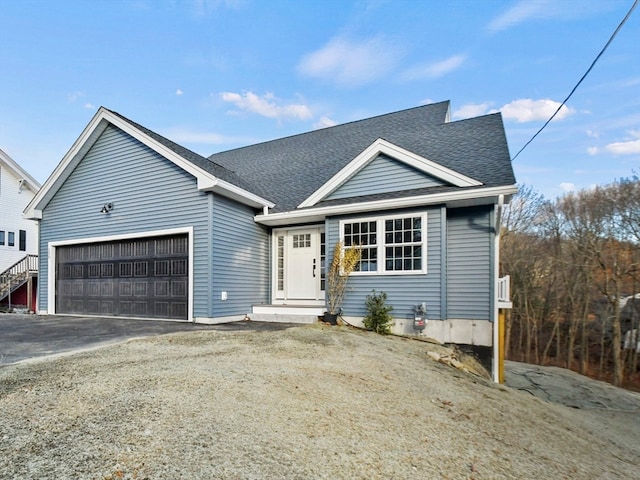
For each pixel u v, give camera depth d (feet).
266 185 41.01
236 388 12.43
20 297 63.10
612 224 54.95
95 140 36.52
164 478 7.33
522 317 62.69
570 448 13.55
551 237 64.28
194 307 30.30
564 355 58.13
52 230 39.50
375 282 29.48
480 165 29.99
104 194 35.99
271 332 24.12
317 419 10.86
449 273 28.02
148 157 33.40
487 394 17.39
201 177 29.76
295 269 36.11
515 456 11.09
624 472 12.61
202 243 30.19
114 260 35.55
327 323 29.25
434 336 27.25
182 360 15.93
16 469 7.57
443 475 9.00
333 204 31.81
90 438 8.82
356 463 8.82
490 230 27.25
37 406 10.69
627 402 35.86
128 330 26.48
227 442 8.89
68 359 16.20
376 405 12.73
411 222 28.68
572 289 58.54
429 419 12.38
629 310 53.11
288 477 7.81
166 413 10.19
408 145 37.58
